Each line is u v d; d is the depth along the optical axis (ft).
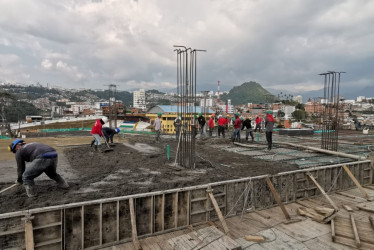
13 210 13.12
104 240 13.79
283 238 14.84
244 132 64.03
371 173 27.02
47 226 12.25
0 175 20.11
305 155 32.68
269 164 26.58
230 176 21.34
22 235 11.85
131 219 13.75
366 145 42.98
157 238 14.64
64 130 77.97
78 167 23.26
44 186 17.28
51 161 15.20
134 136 54.85
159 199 15.31
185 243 13.01
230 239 13.37
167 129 138.92
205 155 31.68
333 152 31.78
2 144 34.04
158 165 25.00
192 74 23.36
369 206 20.06
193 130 23.59
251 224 16.72
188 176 21.18
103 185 18.06
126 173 21.67
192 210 16.48
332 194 23.35
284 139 51.47
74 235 13.01
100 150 30.78
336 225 16.15
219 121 49.88
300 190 21.58
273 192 18.13
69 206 12.73
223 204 17.74
